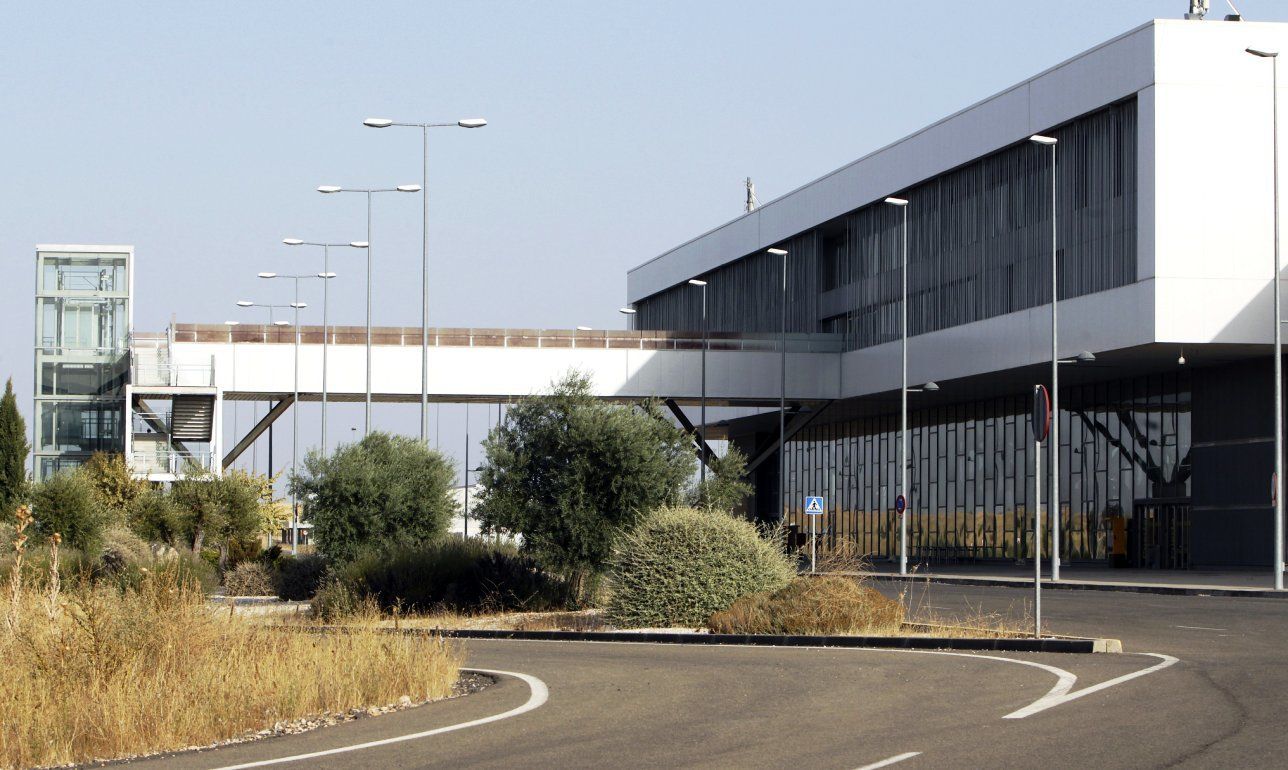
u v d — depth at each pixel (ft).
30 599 54.13
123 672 46.55
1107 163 175.42
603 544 108.99
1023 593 126.72
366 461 127.75
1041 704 44.01
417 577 110.11
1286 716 40.96
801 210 249.96
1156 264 164.14
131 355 204.23
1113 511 193.16
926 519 240.12
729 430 305.12
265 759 36.42
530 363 224.33
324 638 58.13
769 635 75.92
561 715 43.98
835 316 242.17
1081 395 200.95
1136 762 33.45
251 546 164.66
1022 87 189.88
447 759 35.70
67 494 134.31
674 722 41.88
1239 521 172.14
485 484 112.27
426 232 145.18
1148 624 83.35
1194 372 180.24
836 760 34.37
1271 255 164.76
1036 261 188.55
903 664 59.06
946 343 206.18
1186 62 165.78
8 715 40.73
